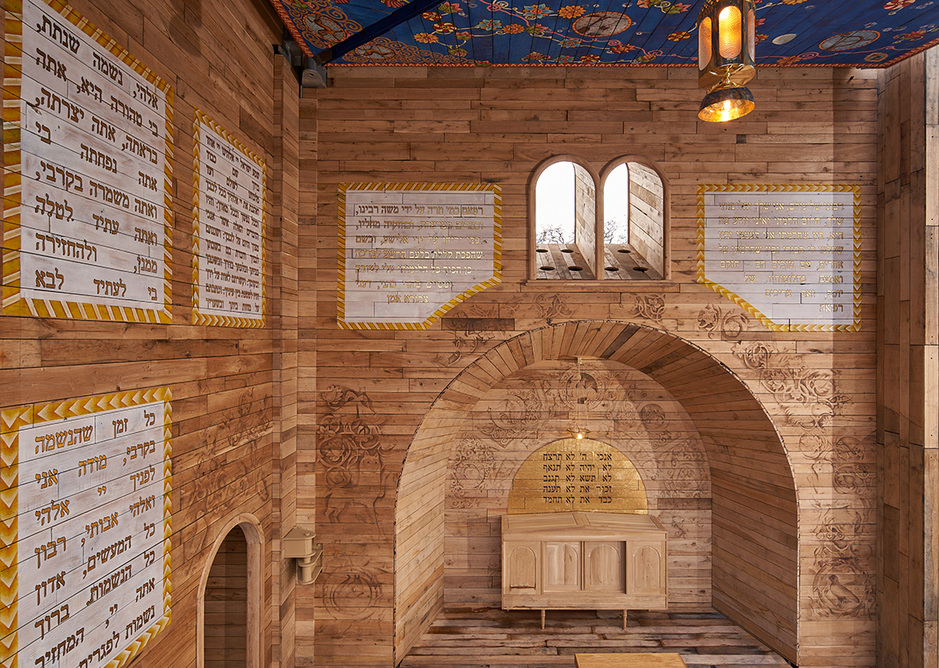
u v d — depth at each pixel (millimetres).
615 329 5633
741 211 5504
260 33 4652
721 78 2584
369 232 5484
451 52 5199
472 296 5488
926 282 4949
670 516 6832
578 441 6910
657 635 6117
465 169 5488
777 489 5734
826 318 5512
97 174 2566
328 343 5461
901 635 5137
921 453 4969
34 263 2191
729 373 5488
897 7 4379
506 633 6141
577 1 4359
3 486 2033
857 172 5516
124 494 2748
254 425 4488
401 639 5602
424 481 6148
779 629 5738
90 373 2514
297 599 5391
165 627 3115
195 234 3525
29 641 2131
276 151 4973
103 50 2609
